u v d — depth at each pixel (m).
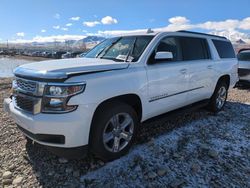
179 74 4.30
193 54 4.89
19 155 3.55
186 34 4.81
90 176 3.09
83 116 2.91
